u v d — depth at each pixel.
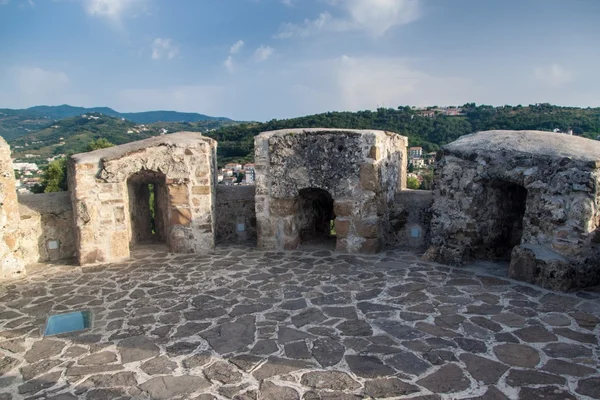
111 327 4.54
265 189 7.51
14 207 6.41
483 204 6.32
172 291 5.61
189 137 7.81
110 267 6.83
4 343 4.24
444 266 6.30
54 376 3.57
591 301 4.82
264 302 5.10
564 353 3.66
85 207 6.95
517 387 3.18
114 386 3.38
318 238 8.38
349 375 3.42
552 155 5.43
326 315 4.65
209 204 7.55
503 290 5.24
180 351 3.93
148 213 9.01
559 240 5.31
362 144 6.96
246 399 3.13
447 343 3.91
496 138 6.32
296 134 7.22
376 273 6.07
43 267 6.94
